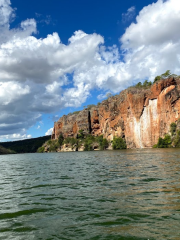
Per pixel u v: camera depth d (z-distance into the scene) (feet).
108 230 24.03
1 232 24.94
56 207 33.68
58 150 593.42
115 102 451.94
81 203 34.88
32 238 23.06
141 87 415.03
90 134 558.56
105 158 149.48
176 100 332.60
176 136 309.63
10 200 39.65
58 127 650.02
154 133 355.36
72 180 57.98
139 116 377.30
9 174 83.87
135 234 22.68
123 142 403.13
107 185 47.62
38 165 123.75
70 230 24.62
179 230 23.06
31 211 32.40
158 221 25.62
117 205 32.53
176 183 44.70
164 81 346.74
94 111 558.15
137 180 50.96
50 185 52.49
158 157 120.57
